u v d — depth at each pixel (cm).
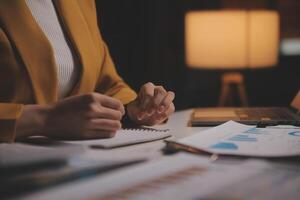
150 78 269
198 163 50
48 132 74
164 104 97
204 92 272
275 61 213
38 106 76
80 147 59
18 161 47
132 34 267
